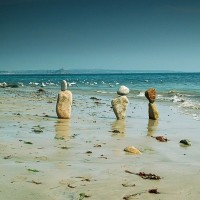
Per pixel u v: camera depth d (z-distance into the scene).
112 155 2.13
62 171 1.71
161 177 1.68
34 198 1.33
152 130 3.17
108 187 1.50
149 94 4.00
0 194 1.35
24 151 2.13
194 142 2.63
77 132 2.92
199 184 1.57
